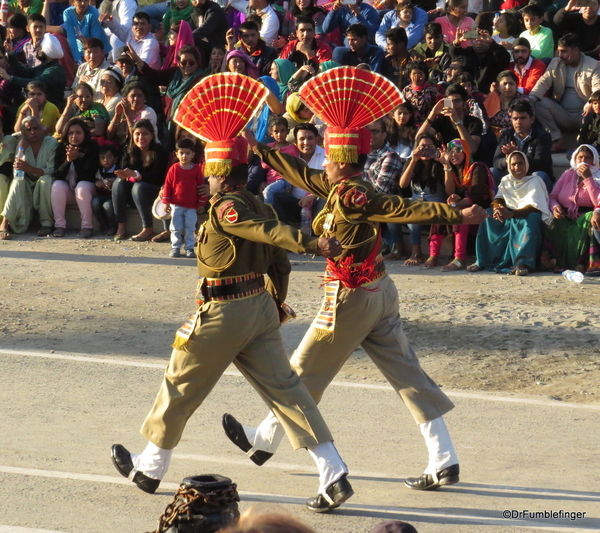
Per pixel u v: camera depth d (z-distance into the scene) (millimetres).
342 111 11281
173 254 28688
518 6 38812
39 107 33156
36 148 31891
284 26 39875
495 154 27969
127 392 16422
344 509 11008
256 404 15883
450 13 36562
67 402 15742
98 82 35188
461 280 25672
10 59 36000
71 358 18562
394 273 26703
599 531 10258
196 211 28844
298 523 3580
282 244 10211
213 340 10875
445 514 10828
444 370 18156
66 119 32688
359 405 15938
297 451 13875
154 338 20266
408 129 28094
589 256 26000
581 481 12188
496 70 32750
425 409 11719
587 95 31266
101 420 14812
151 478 11336
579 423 14992
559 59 31531
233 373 17891
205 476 7293
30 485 11680
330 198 11484
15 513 10688
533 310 22156
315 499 10891
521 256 26266
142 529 10273
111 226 31672
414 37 36281
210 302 10977
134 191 30422
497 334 20297
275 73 32938
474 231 28016
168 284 25328
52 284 25109
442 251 28500
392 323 11891
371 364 18719
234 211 10562
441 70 33000
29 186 31844
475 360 18703
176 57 35062
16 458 12789
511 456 13320
